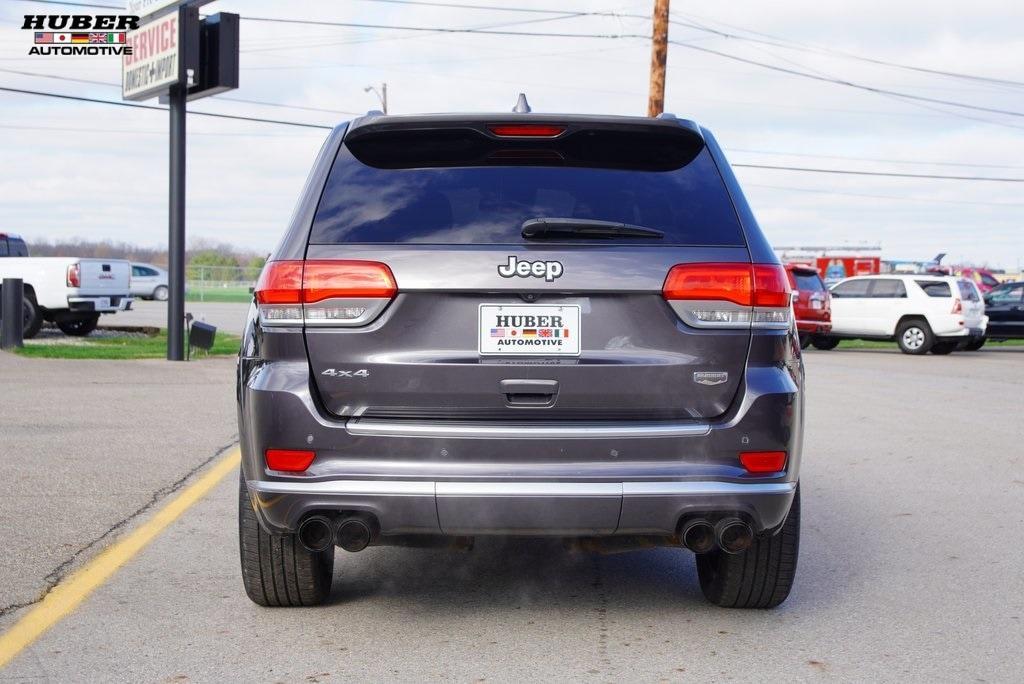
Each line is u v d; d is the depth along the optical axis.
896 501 6.99
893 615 4.46
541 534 3.73
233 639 4.06
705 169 4.06
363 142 4.05
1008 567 5.30
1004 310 26.98
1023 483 7.65
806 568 5.27
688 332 3.80
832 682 3.65
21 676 3.64
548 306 3.77
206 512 6.27
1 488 6.76
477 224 3.84
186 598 4.59
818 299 25.17
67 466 7.54
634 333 3.79
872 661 3.87
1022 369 19.16
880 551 5.63
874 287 25.59
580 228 3.80
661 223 3.90
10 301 17.61
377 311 3.76
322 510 3.75
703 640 4.10
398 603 4.57
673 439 3.72
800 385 3.99
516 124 3.94
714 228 3.91
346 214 3.90
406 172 3.98
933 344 24.56
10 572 4.90
